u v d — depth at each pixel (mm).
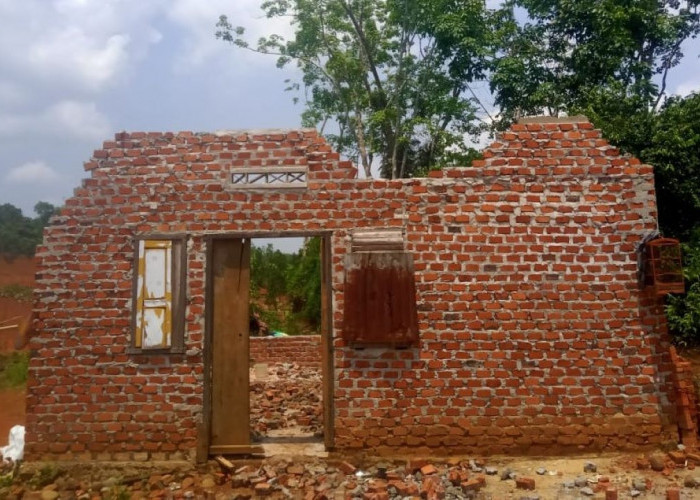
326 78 23422
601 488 5719
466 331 6633
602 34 15227
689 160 11352
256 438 7160
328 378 6594
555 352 6633
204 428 6523
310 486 5980
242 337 6734
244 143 6855
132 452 6527
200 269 6730
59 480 6277
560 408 6574
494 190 6805
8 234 33469
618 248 6758
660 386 6668
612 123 11945
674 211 11938
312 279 22219
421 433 6527
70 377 6590
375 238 6645
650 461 6250
